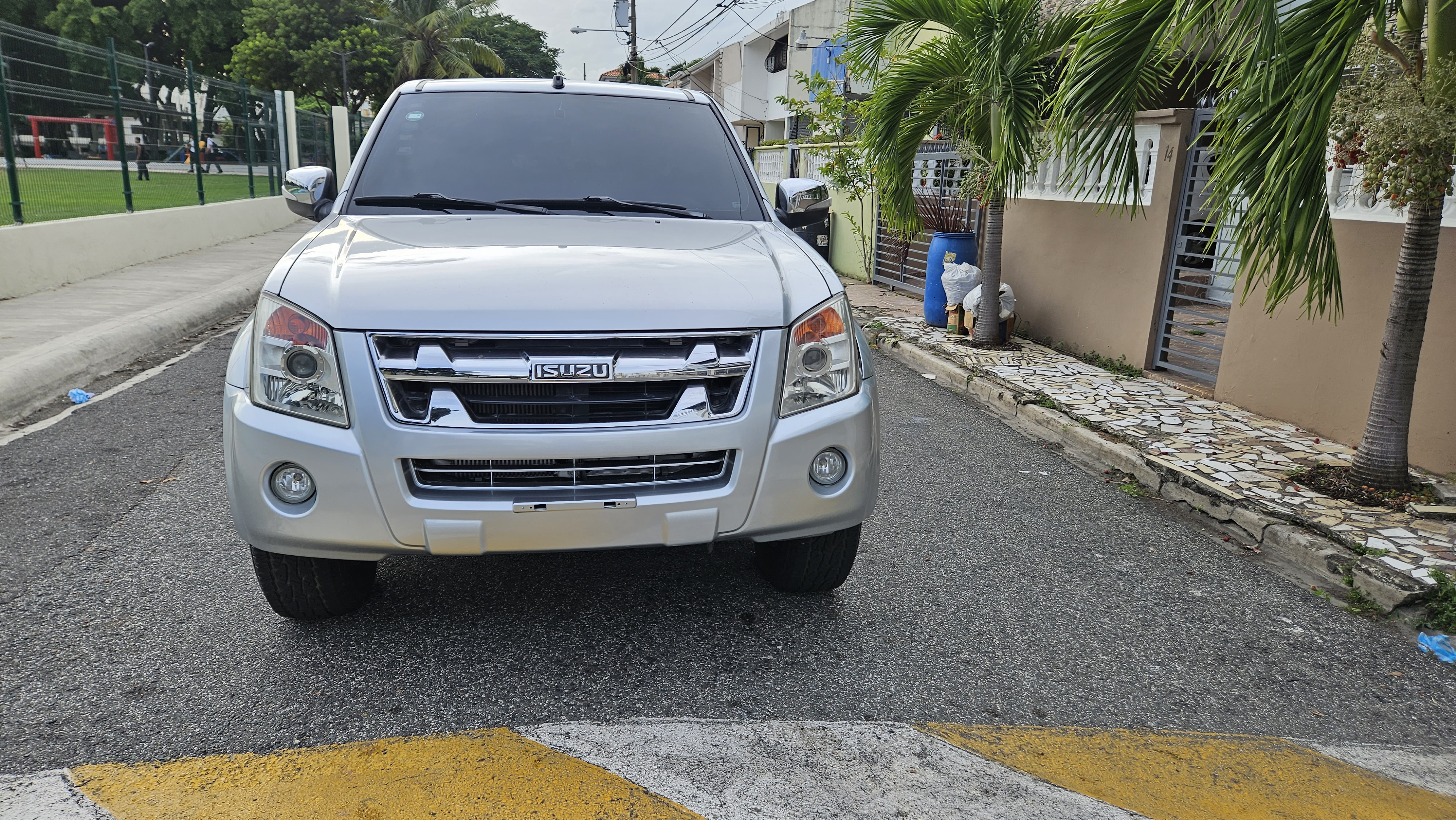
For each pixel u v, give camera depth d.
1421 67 4.06
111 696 2.69
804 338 2.78
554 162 3.76
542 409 2.57
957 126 8.22
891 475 5.12
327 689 2.76
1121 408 6.36
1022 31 7.07
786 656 3.06
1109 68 4.34
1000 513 4.59
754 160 19.61
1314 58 3.60
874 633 3.25
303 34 49.44
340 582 2.96
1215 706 2.91
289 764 2.40
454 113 3.94
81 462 4.79
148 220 12.38
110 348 7.15
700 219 3.60
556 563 3.67
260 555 2.81
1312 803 2.44
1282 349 6.00
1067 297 8.36
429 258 2.82
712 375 2.63
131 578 3.45
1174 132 6.95
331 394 2.54
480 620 3.20
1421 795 2.50
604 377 2.53
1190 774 2.54
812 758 2.51
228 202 15.88
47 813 2.18
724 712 2.71
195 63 48.25
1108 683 3.01
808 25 33.41
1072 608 3.55
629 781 2.38
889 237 12.73
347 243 3.00
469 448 2.51
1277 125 3.76
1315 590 3.81
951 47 7.55
